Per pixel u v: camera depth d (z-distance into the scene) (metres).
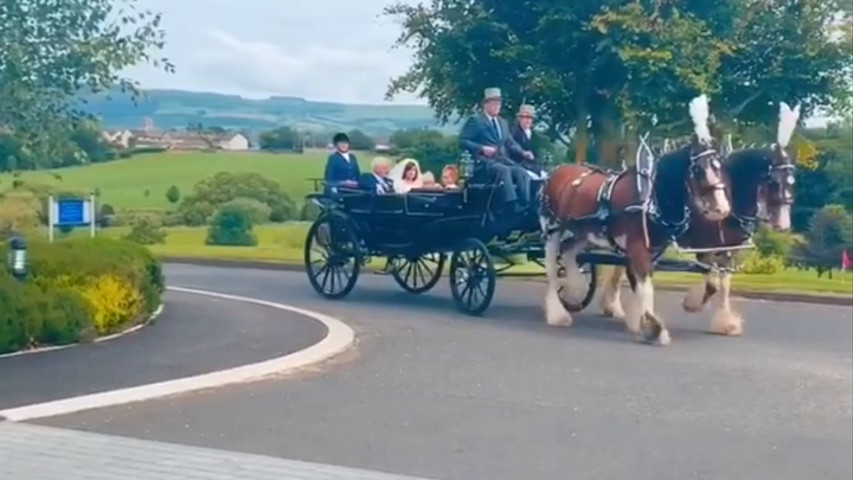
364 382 12.42
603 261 17.08
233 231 35.66
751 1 26.39
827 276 27.77
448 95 27.80
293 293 21.28
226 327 15.23
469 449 9.87
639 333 15.99
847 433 10.91
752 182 16.23
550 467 9.40
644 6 25.08
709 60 25.12
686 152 15.84
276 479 8.65
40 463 8.82
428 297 20.56
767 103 27.28
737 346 15.86
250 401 11.27
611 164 27.25
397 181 19.95
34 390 11.20
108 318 14.36
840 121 32.12
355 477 8.83
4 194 17.86
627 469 9.42
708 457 9.89
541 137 28.23
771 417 11.49
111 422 10.22
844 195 37.06
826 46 26.22
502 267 22.34
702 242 16.38
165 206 36.12
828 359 14.93
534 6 25.66
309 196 20.83
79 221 22.41
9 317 12.95
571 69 26.12
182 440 9.75
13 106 13.48
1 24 13.20
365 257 20.16
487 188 17.77
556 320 17.36
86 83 13.76
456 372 13.21
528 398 11.98
